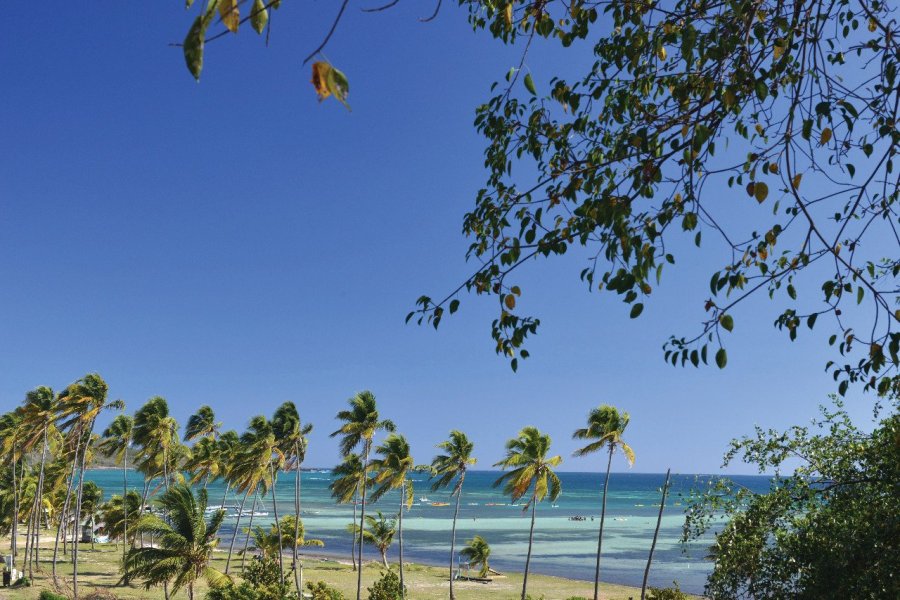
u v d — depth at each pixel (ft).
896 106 14.90
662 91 19.15
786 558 31.09
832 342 17.22
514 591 190.60
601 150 19.90
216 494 647.15
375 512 488.85
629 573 226.79
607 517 465.06
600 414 143.13
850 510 30.12
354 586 193.57
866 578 27.02
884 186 16.47
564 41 17.40
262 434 169.68
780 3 15.02
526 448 149.07
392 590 150.00
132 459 235.61
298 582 174.70
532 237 16.42
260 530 219.00
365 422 151.84
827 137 15.53
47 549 263.08
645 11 16.43
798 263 17.02
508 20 15.81
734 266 14.97
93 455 231.30
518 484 147.54
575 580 211.82
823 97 15.52
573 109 17.78
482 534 352.49
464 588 195.62
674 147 14.60
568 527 391.65
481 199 20.65
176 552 114.62
